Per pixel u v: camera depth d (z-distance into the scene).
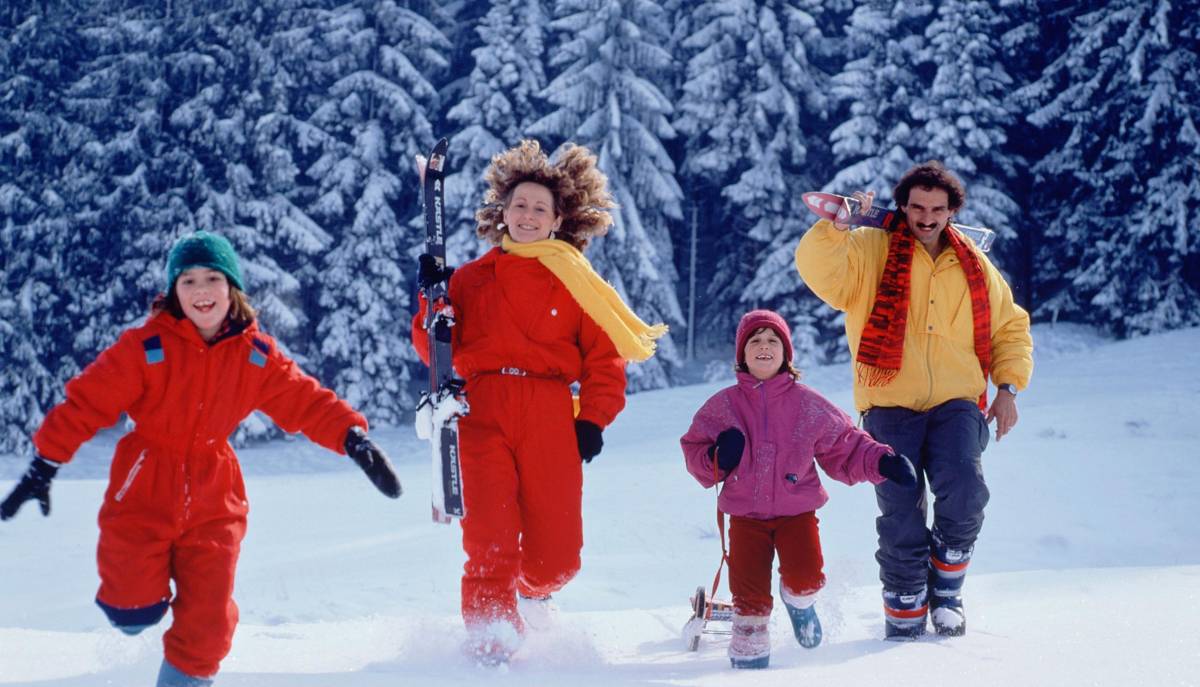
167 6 44.81
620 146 40.97
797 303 41.38
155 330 4.55
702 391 37.50
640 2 42.53
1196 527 14.16
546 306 6.31
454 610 10.62
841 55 47.12
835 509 15.66
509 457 6.11
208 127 40.97
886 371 6.65
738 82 43.22
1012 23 43.06
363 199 40.00
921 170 6.80
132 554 4.38
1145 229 37.44
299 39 41.84
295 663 5.38
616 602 10.87
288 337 39.22
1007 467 17.62
